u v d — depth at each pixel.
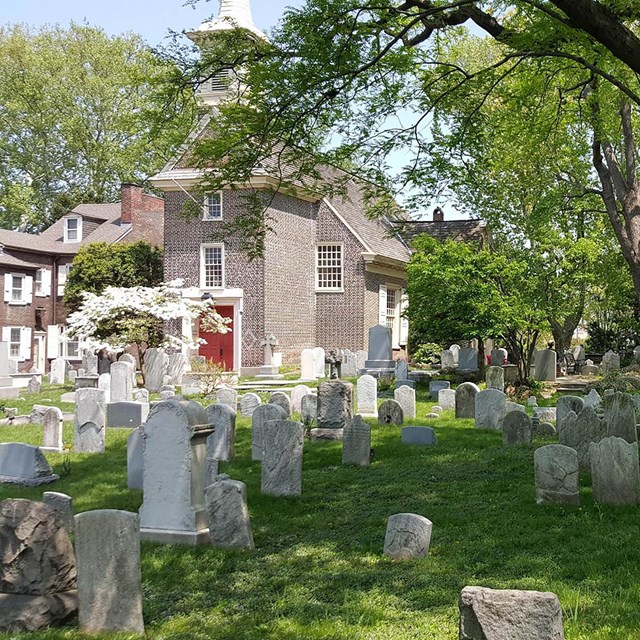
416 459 15.32
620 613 6.89
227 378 32.19
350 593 7.75
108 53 58.66
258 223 15.63
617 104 21.91
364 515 11.11
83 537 7.07
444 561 8.71
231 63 14.45
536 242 30.72
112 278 42.44
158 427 9.95
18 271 47.53
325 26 13.32
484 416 19.52
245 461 15.58
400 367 32.91
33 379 32.47
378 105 15.28
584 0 10.91
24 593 7.13
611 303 42.81
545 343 50.34
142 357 35.16
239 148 14.30
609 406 14.70
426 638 6.55
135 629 6.96
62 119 58.00
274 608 7.46
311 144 15.36
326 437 17.91
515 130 20.08
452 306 29.08
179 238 40.19
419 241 30.42
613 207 25.67
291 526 10.62
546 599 5.36
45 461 14.02
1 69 58.41
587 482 12.59
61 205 59.84
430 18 14.05
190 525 9.74
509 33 13.64
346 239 43.19
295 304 41.56
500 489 12.36
